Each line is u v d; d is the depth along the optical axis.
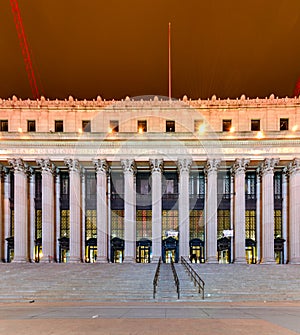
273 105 53.34
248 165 53.50
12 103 54.12
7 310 21.42
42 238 51.66
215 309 21.11
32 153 52.22
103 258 50.97
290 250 52.09
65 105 54.09
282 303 24.81
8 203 56.22
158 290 28.62
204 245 55.94
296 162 50.97
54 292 28.77
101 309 21.28
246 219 56.88
